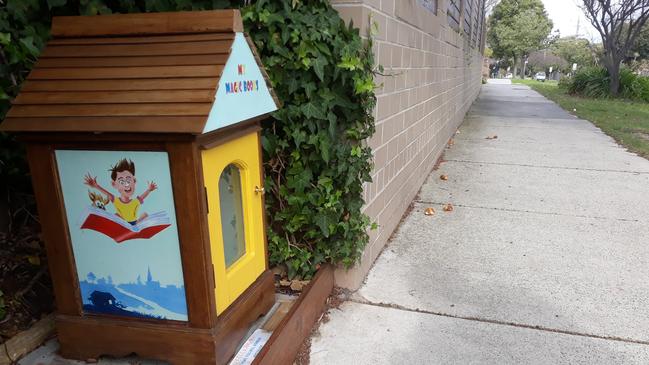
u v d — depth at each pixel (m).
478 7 13.18
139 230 1.65
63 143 1.60
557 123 10.35
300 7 2.25
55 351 1.94
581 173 5.67
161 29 1.63
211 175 1.63
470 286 2.86
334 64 2.25
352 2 2.35
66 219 1.70
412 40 3.76
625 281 2.93
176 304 1.71
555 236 3.67
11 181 2.33
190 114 1.45
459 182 5.27
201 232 1.60
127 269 1.71
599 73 18.12
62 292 1.80
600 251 3.39
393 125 3.36
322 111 2.29
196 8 2.19
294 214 2.48
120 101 1.52
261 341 2.00
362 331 2.38
